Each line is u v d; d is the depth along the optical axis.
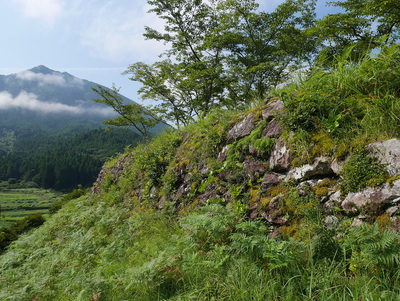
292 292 2.73
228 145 5.77
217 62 17.22
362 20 13.57
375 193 3.18
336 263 2.90
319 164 3.92
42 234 8.77
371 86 4.36
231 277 3.10
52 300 4.41
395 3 12.29
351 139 3.83
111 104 22.09
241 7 15.30
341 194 3.52
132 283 3.51
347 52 4.95
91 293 3.79
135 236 5.84
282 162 4.47
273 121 5.02
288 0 14.88
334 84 4.70
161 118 21.19
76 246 5.86
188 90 18.70
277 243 3.40
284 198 4.09
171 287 3.50
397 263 2.53
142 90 20.92
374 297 2.36
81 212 10.02
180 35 18.56
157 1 18.20
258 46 16.14
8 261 6.94
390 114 3.72
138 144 12.73
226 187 5.28
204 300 2.97
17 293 4.52
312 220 3.50
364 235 2.77
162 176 7.65
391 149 3.31
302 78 5.45
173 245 4.24
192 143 7.25
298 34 15.63
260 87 15.15
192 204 5.85
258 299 2.71
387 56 4.31
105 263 4.86
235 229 4.18
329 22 13.88
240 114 6.30
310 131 4.35
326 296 2.56
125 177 10.31
